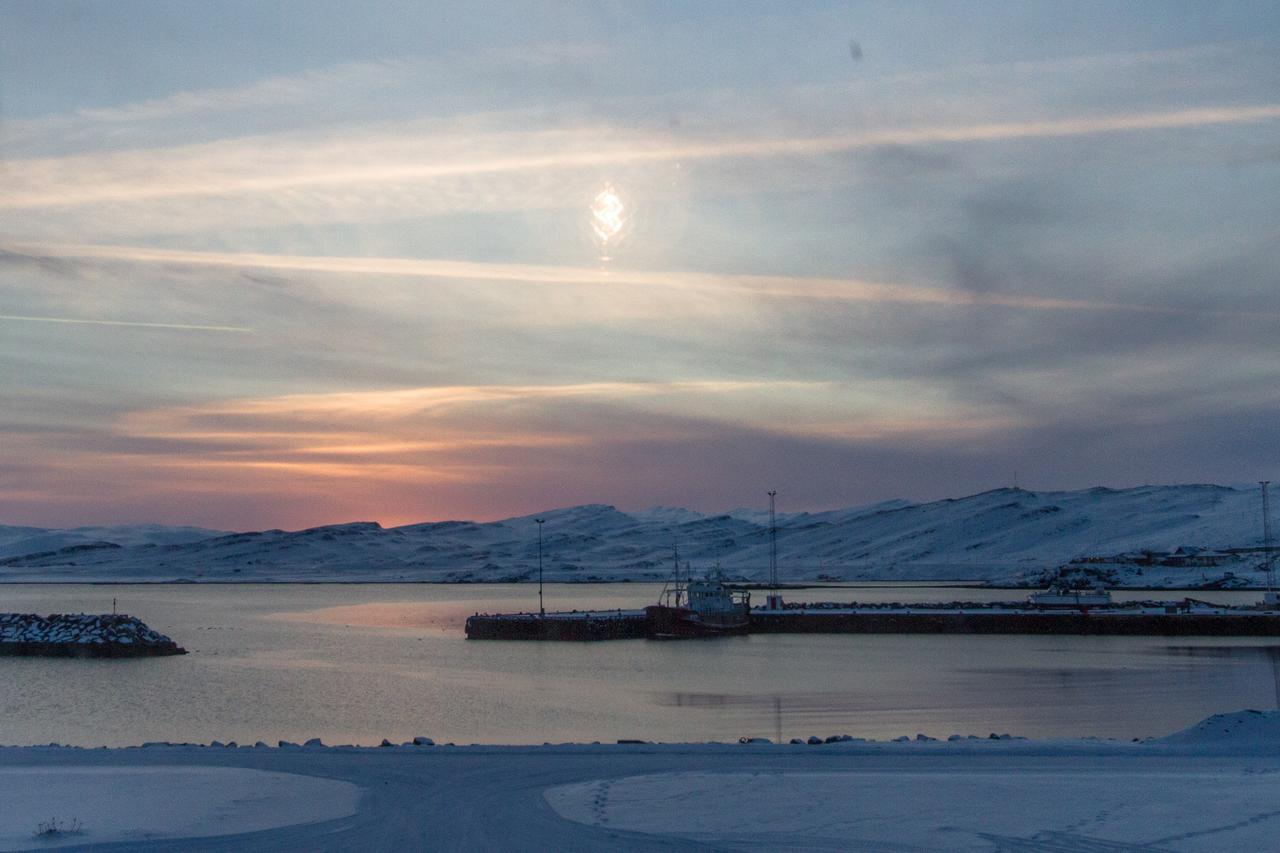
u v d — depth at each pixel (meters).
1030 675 91.12
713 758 35.47
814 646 126.81
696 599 146.50
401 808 28.09
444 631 150.00
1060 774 32.50
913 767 33.84
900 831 25.72
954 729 58.75
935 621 146.62
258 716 67.62
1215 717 41.16
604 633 139.88
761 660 108.38
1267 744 37.75
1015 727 59.47
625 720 64.75
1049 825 26.22
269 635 141.50
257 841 24.94
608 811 27.75
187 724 64.44
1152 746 37.91
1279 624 137.62
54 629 116.94
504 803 28.67
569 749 37.16
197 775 32.50
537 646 127.44
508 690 82.19
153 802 28.78
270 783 31.27
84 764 34.38
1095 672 93.19
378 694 79.88
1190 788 30.23
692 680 89.56
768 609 159.50
